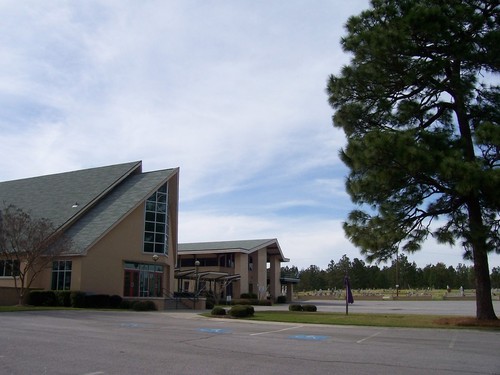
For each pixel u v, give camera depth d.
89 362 9.79
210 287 53.97
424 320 21.58
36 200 40.44
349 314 26.67
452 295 80.00
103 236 33.50
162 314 25.70
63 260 32.91
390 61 19.95
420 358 10.97
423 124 20.97
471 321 19.50
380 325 19.44
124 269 35.12
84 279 32.06
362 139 19.52
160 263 38.03
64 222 34.84
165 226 38.81
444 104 20.89
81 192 39.41
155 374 8.71
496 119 19.64
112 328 16.84
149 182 38.84
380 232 19.89
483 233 17.95
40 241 29.52
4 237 30.16
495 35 18.48
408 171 18.53
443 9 19.14
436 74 19.97
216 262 59.50
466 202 19.23
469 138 20.12
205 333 15.84
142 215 37.12
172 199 41.81
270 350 11.95
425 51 20.14
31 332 14.98
